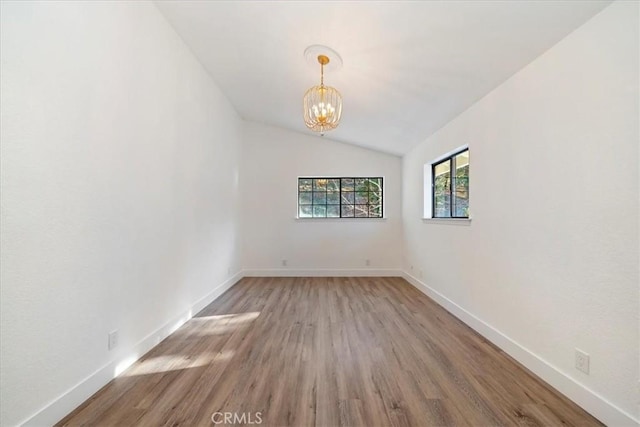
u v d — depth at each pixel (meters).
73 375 1.55
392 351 2.26
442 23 1.89
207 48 2.91
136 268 2.11
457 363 2.07
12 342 1.26
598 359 1.49
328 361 2.09
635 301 1.33
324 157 5.29
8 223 1.24
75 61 1.56
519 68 2.09
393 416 1.50
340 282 4.79
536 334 1.93
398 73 2.62
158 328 2.40
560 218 1.75
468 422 1.46
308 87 3.37
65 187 1.51
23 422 1.30
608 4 1.44
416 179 4.45
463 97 2.70
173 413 1.52
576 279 1.63
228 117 4.29
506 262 2.26
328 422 1.46
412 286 4.51
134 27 2.07
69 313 1.53
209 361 2.09
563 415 1.51
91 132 1.68
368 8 1.94
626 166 1.36
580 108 1.61
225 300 3.71
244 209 5.23
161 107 2.44
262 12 2.25
